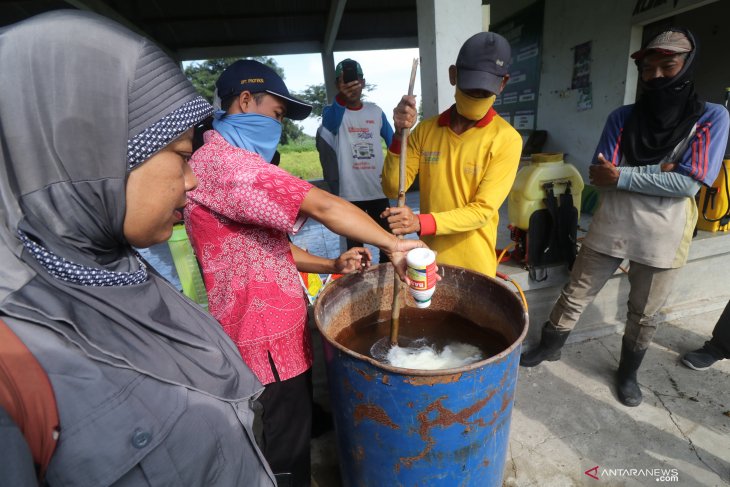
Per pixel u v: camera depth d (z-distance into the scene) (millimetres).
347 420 1345
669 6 3316
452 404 1156
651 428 2104
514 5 5340
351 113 3447
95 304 559
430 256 1293
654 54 1819
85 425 499
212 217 1184
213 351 717
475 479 1344
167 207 622
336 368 1282
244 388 758
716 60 4879
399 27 8336
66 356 496
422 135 2043
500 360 1160
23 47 487
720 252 2857
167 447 569
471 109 1747
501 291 1571
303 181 1089
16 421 448
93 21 524
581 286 2281
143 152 558
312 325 2250
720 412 2184
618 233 2078
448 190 1934
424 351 1583
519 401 2322
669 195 1901
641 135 1974
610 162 2104
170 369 603
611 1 3852
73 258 548
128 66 533
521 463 1936
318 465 1990
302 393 1395
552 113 4824
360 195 3525
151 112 555
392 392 1161
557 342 2463
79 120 506
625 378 2279
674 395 2316
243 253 1221
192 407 614
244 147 1214
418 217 1711
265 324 1253
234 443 693
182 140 618
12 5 6195
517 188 2482
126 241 629
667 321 2992
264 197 1057
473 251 1955
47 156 506
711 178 1803
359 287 1744
